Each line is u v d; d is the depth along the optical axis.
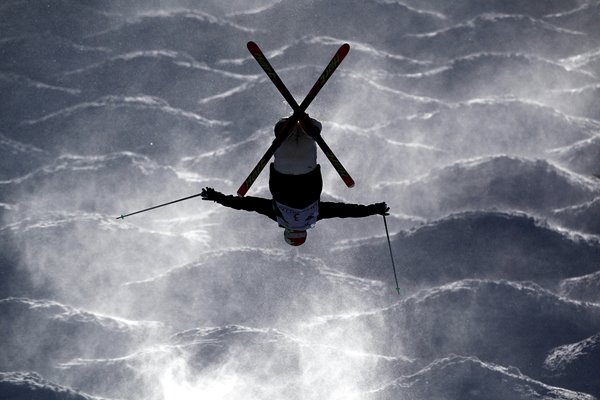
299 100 108.25
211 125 105.50
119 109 105.12
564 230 86.25
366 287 79.50
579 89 115.81
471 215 86.06
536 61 118.06
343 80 110.69
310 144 27.09
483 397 63.66
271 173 27.75
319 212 29.64
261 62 26.50
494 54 118.44
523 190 92.75
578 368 68.81
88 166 94.75
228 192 94.88
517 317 73.75
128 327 73.88
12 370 68.69
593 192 95.12
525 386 64.88
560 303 75.12
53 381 67.38
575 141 105.62
